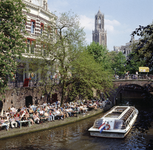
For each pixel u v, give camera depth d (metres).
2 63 13.77
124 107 22.42
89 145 14.46
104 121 16.84
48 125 18.39
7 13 14.79
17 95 21.56
